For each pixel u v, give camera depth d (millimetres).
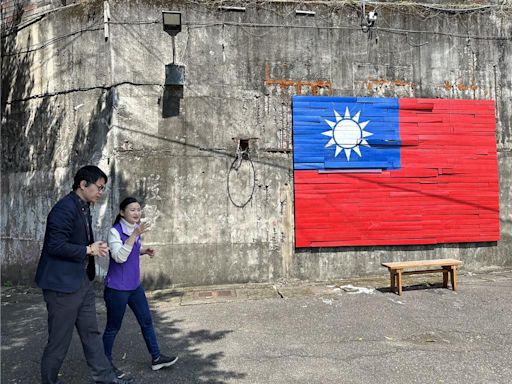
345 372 3742
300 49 7176
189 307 5742
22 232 7473
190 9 6906
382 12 7418
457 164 7469
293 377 3656
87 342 3355
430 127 7398
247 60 7031
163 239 6672
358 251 7176
